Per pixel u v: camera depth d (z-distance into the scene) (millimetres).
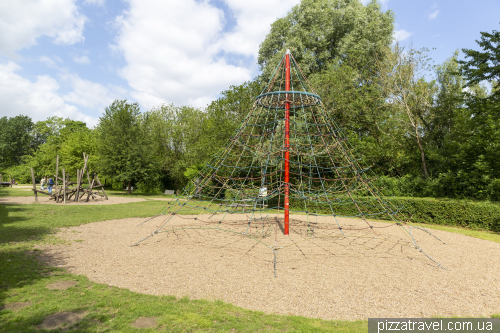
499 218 11000
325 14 23031
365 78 20938
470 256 7637
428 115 18469
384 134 18266
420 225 12633
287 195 9938
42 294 4559
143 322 3750
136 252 7301
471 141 13836
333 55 24688
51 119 63844
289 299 4641
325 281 5484
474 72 15297
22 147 78250
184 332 3518
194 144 28500
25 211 13758
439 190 15094
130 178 27188
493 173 12914
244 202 13734
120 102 30141
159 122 31000
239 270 6016
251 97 25844
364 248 8258
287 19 25453
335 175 17891
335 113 20016
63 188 19344
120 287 4973
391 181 16891
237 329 3635
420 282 5570
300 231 10836
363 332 3631
